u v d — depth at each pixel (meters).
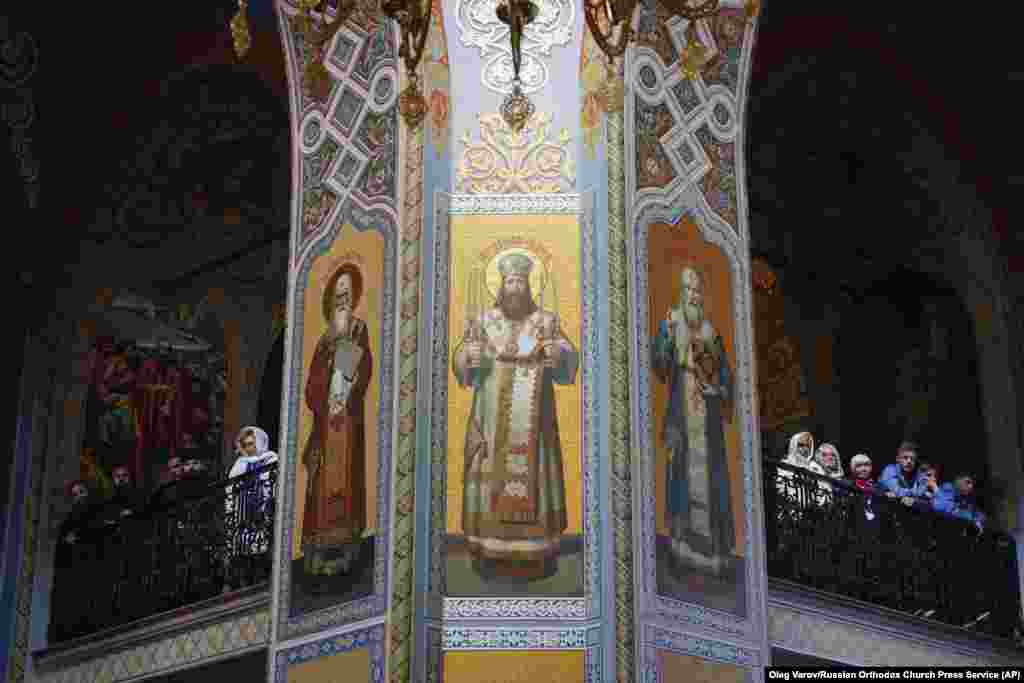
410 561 10.91
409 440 11.19
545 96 12.14
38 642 15.70
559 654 10.83
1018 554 16.88
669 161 12.40
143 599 15.00
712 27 12.96
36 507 16.11
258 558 14.21
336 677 11.15
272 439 18.75
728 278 12.61
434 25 12.15
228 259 18.59
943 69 17.67
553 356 11.54
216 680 14.57
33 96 16.22
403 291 11.57
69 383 17.09
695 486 11.73
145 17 16.42
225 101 17.28
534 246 11.80
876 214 19.02
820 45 17.55
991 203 18.05
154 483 17.83
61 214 16.78
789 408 19.94
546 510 11.18
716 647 11.41
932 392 18.52
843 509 14.86
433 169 11.86
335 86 12.91
